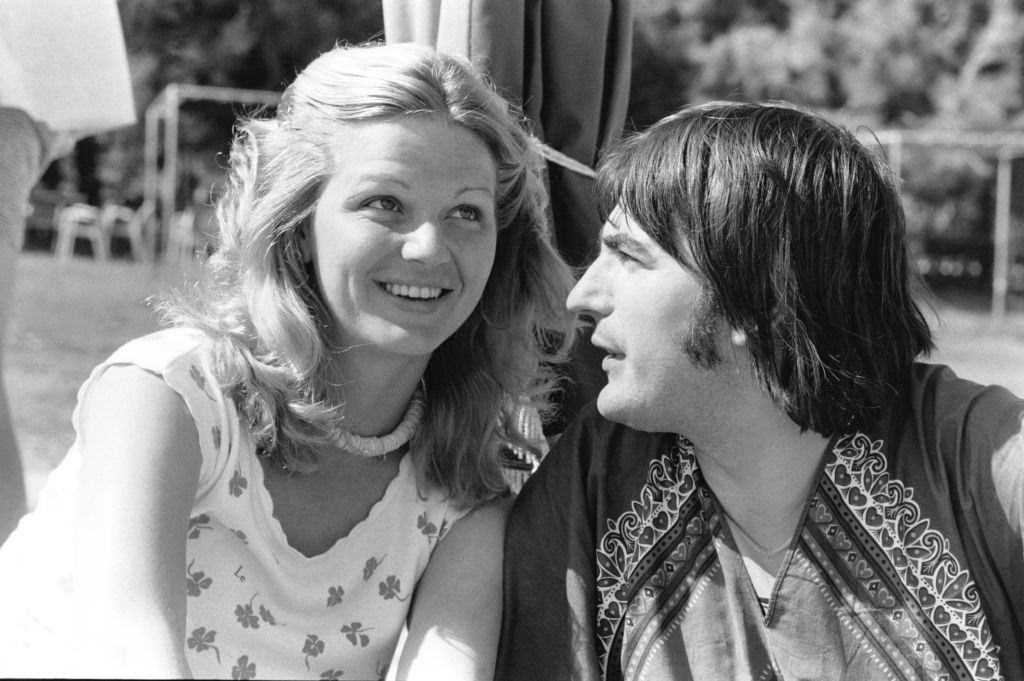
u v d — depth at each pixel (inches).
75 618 115.6
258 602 121.5
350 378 127.0
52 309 769.6
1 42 179.2
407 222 121.0
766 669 117.0
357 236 119.6
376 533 128.2
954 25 1080.2
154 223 1075.9
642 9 1066.7
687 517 122.9
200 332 123.0
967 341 810.2
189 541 119.7
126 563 105.8
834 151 118.0
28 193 189.0
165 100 1056.8
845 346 116.6
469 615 126.0
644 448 126.6
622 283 119.6
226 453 118.8
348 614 125.6
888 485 117.1
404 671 123.5
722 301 115.0
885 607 115.0
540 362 147.5
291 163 122.5
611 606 124.0
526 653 125.6
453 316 124.2
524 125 149.1
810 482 119.5
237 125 133.0
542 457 148.6
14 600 120.9
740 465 120.1
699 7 1069.1
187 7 1093.8
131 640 101.7
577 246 159.8
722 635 118.6
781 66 1048.8
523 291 139.3
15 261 182.1
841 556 116.6
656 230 116.9
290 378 121.3
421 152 119.9
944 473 116.3
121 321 741.9
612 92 163.9
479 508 135.8
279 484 124.0
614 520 125.6
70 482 124.4
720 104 122.9
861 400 117.4
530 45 153.6
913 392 121.3
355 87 121.3
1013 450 113.0
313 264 126.1
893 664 113.9
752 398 117.4
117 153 1219.2
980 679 113.0
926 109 1087.6
